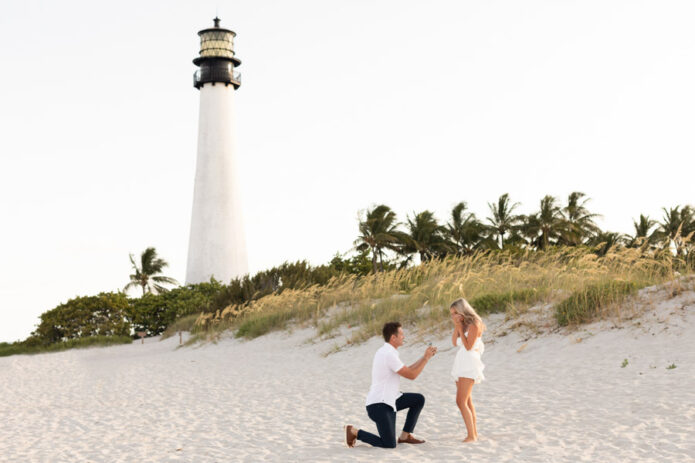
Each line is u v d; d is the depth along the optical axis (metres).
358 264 50.59
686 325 11.75
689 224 61.41
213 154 51.84
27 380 19.09
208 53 51.66
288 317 23.62
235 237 52.16
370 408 7.29
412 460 6.66
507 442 7.27
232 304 28.89
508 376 11.46
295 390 12.79
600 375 10.41
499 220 61.53
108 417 11.22
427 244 58.25
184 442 8.60
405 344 15.57
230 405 11.61
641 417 7.86
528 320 14.60
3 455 8.39
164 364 20.30
